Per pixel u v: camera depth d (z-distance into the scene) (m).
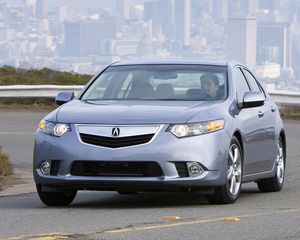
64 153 23.20
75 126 23.41
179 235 19.31
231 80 25.56
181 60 26.30
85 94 25.50
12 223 20.88
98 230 19.81
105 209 23.20
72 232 19.61
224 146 23.66
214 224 20.55
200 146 23.17
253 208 23.25
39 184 23.72
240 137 24.80
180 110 23.67
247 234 19.52
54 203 24.23
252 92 25.44
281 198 25.75
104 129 23.16
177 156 22.97
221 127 23.72
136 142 23.05
